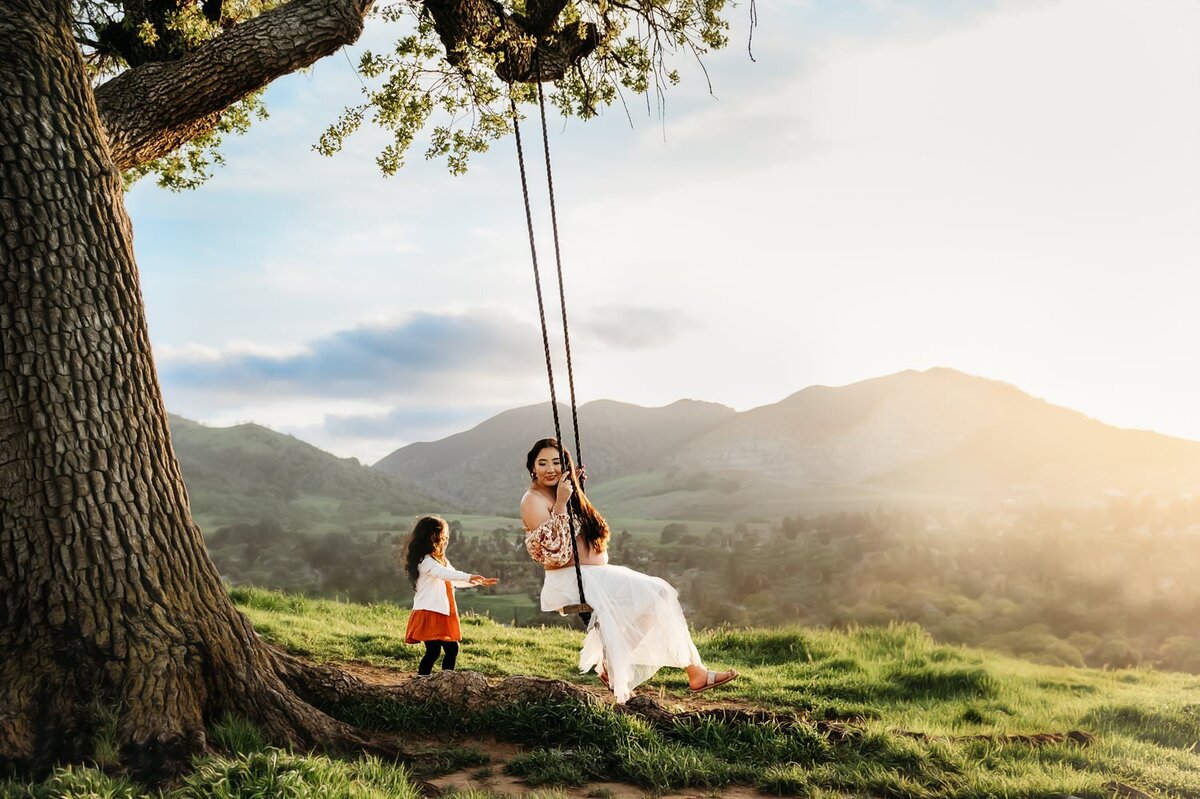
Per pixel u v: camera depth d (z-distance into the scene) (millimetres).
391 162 10086
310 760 4703
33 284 5309
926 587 194625
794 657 12703
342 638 10664
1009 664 14273
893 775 5793
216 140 11508
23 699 4898
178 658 5301
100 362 5484
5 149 5340
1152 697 10742
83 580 5230
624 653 6293
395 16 8914
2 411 5211
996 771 6141
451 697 6570
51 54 5672
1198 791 6070
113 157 6387
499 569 192375
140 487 5547
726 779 5727
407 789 4875
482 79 9484
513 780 5547
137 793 4434
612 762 5879
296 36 6824
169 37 7676
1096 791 5598
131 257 5852
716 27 10367
